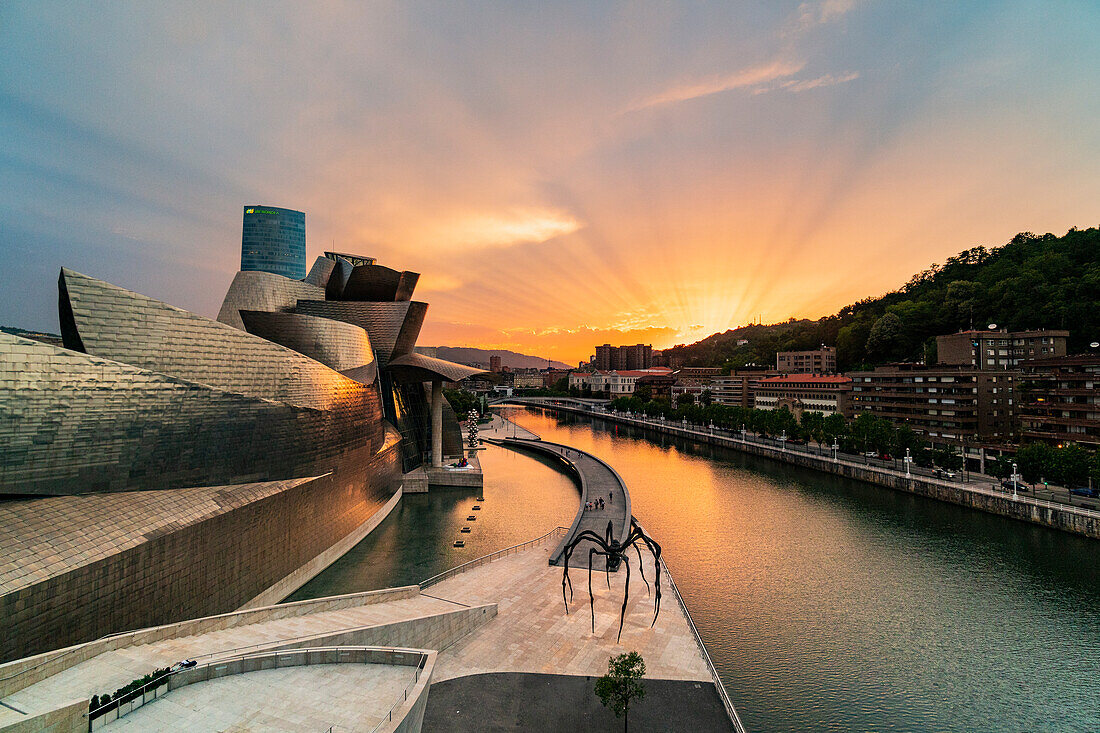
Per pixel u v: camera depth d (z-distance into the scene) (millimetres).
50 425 24297
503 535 50656
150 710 16656
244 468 33312
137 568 24672
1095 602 37156
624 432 153500
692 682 24547
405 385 81062
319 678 19219
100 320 28547
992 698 27141
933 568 43125
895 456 78375
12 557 20641
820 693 27484
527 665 25859
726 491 70375
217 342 33562
